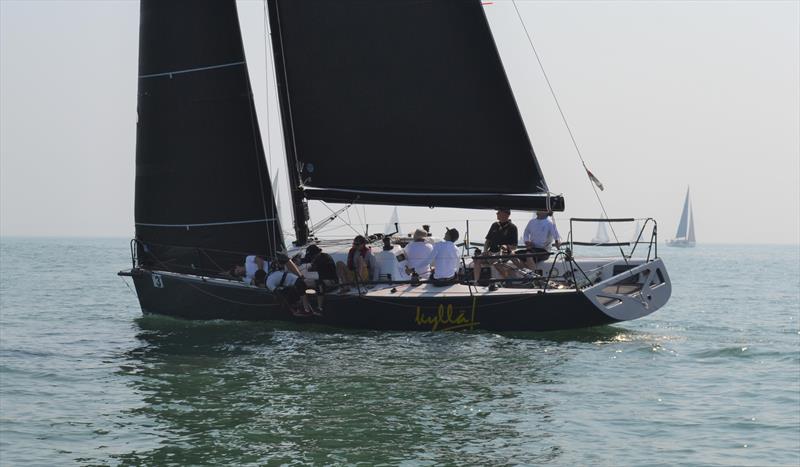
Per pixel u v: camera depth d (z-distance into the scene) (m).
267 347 43.97
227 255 51.25
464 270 49.91
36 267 159.38
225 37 50.62
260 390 34.78
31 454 26.78
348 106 53.50
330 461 26.09
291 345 44.38
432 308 46.41
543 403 33.12
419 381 36.28
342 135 53.69
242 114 50.66
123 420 30.55
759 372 39.78
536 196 51.94
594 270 48.81
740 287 115.31
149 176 52.75
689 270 195.25
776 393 35.31
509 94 51.88
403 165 53.50
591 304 45.94
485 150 52.59
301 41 53.50
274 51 53.97
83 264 177.62
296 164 54.09
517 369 39.06
